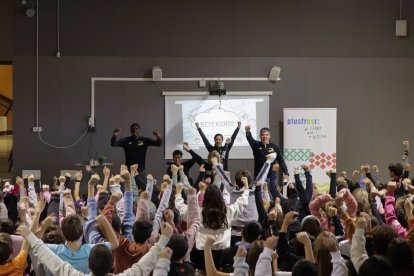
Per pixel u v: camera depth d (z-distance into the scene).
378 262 3.91
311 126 12.87
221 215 5.76
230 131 13.25
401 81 13.57
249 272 4.43
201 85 13.29
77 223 4.68
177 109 13.25
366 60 13.52
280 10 13.42
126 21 13.24
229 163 13.20
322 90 13.48
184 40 13.33
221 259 5.28
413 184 8.20
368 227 5.05
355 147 13.53
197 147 13.23
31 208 6.58
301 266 4.13
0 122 19.16
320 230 5.34
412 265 4.39
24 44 13.11
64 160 13.16
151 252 4.25
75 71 13.18
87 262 4.63
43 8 13.13
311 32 13.46
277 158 10.77
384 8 13.54
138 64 13.27
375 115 13.55
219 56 13.36
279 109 13.38
